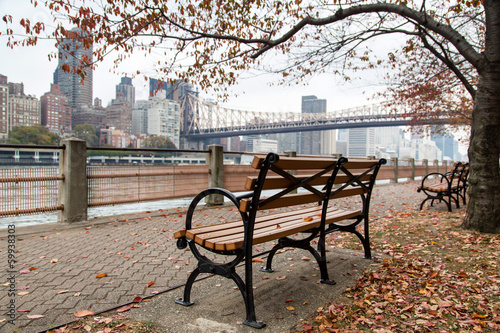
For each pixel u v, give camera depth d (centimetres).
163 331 189
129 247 362
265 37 651
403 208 657
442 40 685
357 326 196
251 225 193
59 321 200
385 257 330
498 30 405
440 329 194
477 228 412
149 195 563
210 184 658
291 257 331
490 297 235
